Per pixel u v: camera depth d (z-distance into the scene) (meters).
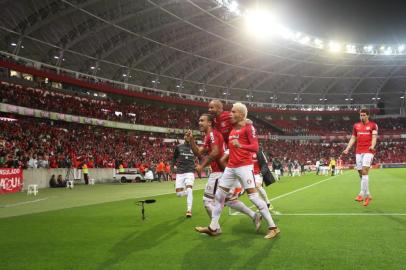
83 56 49.03
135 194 18.83
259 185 9.59
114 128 50.91
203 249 5.64
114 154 39.47
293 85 76.88
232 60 63.75
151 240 6.43
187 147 10.12
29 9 39.12
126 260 5.13
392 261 4.71
